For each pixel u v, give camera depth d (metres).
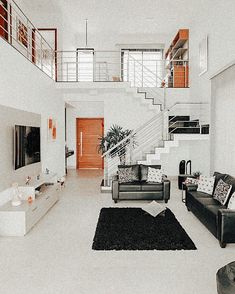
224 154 6.56
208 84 7.68
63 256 3.71
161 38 11.92
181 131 8.62
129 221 5.15
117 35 11.91
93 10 9.24
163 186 6.54
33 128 6.33
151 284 3.04
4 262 3.53
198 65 8.66
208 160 7.68
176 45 10.53
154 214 5.19
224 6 6.54
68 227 4.84
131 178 6.89
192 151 9.40
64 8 9.12
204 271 3.34
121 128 9.59
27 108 6.19
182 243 4.14
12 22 7.64
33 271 3.31
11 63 5.28
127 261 3.59
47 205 5.69
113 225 4.93
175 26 10.62
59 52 9.12
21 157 5.54
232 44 6.08
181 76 10.05
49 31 9.41
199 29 8.65
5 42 5.00
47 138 7.80
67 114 12.51
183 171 8.90
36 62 9.21
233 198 4.25
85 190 7.94
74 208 6.05
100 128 12.59
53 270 3.34
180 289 2.95
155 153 7.74
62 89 9.06
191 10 8.95
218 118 6.99
